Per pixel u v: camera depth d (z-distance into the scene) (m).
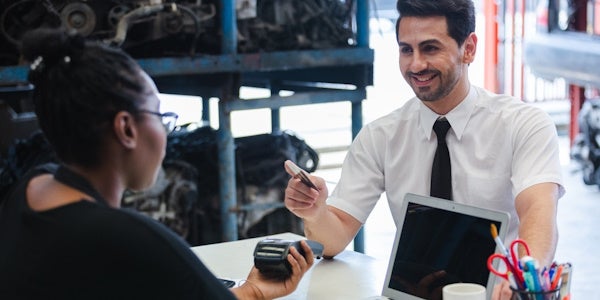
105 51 1.55
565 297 1.94
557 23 7.08
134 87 1.54
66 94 1.51
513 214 2.56
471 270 2.09
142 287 1.47
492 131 2.53
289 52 3.90
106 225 1.47
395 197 2.70
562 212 6.11
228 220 3.89
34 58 1.53
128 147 1.55
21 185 1.61
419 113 2.61
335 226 2.62
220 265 2.66
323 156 7.55
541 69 7.13
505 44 8.57
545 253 2.19
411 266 2.23
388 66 10.64
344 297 2.33
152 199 3.82
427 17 2.39
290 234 2.99
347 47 4.06
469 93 2.54
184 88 4.17
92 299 1.46
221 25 3.82
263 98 3.93
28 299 1.48
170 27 3.70
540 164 2.42
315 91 4.48
